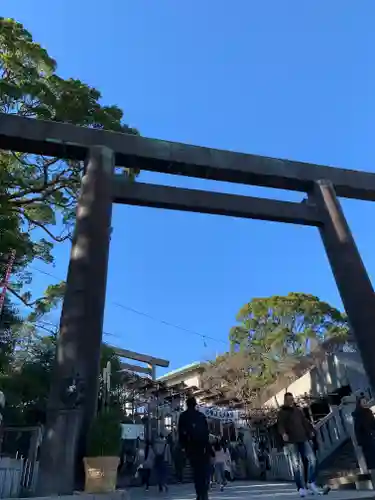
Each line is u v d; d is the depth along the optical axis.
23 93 12.92
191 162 10.27
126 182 9.91
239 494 9.57
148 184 10.09
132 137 9.95
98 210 8.43
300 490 7.02
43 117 13.48
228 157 10.73
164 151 10.11
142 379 26.50
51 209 16.53
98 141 9.59
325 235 10.73
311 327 31.92
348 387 21.86
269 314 33.06
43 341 17.88
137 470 18.23
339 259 10.18
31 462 10.70
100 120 14.38
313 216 10.93
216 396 28.86
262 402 28.27
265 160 11.12
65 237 16.83
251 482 16.39
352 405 13.80
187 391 27.19
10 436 12.59
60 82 13.91
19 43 13.75
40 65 14.25
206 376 32.53
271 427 19.81
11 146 9.28
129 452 18.92
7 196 14.44
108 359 21.78
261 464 20.73
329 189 11.16
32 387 15.45
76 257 7.77
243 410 26.12
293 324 32.16
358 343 9.26
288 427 7.40
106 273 7.88
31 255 16.55
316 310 31.97
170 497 10.12
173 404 26.44
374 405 13.23
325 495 7.05
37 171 15.24
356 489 9.12
